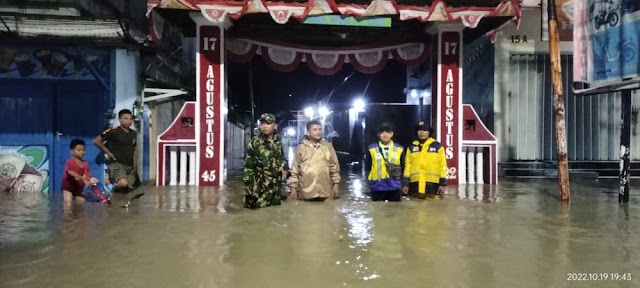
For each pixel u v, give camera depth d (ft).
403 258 14.58
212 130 31.86
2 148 29.66
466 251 15.37
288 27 34.94
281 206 23.50
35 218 20.43
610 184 34.50
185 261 14.20
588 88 25.34
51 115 29.89
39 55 29.50
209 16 27.99
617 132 40.14
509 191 29.63
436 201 25.39
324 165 25.38
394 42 38.22
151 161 37.96
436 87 33.68
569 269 13.58
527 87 39.47
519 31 39.19
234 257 14.61
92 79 30.01
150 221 19.77
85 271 13.29
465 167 34.45
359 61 38.55
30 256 14.69
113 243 16.19
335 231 18.04
